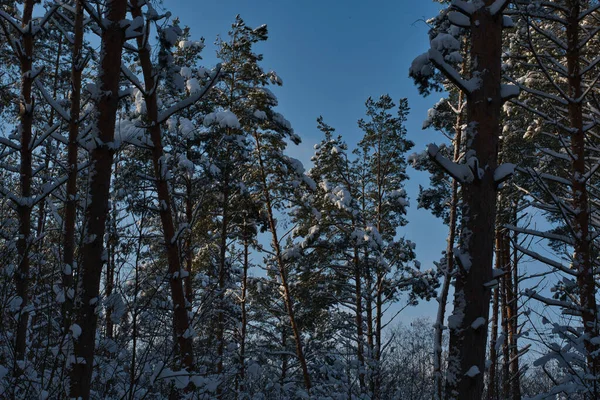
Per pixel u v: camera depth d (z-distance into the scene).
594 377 5.68
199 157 15.23
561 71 8.85
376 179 24.28
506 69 14.29
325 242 23.78
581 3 8.37
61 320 5.37
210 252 19.44
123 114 13.31
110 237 5.38
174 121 14.19
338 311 23.88
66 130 10.17
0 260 5.69
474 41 5.59
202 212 17.73
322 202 23.59
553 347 6.04
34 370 5.34
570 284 7.89
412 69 7.54
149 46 9.17
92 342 5.28
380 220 23.94
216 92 18.94
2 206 7.02
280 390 12.01
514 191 15.38
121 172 11.77
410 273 22.39
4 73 12.65
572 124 8.60
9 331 5.50
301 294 23.12
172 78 8.84
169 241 9.16
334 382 9.60
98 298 5.34
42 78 15.09
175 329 6.20
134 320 5.33
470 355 4.88
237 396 10.06
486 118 5.34
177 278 8.73
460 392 4.82
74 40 10.03
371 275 22.69
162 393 6.71
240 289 20.23
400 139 23.14
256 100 19.64
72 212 7.84
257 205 20.47
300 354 19.48
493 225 5.15
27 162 8.55
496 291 13.29
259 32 19.47
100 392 6.18
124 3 6.11
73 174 8.23
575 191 8.36
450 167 5.20
